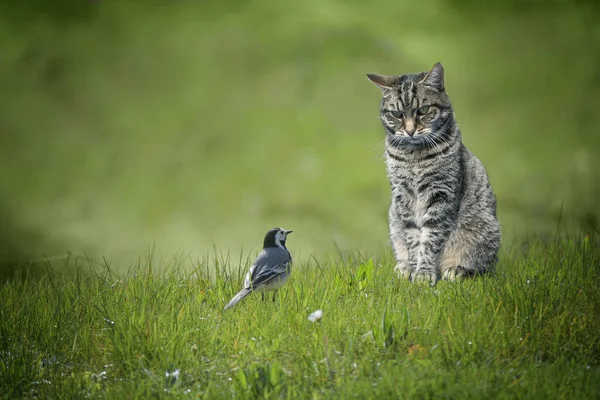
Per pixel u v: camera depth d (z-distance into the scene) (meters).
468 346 11.61
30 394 11.34
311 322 12.64
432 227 16.75
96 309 13.90
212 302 14.36
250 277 13.55
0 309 14.01
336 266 16.42
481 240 16.81
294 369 11.38
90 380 11.54
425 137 16.58
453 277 16.23
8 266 26.27
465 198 16.89
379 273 15.75
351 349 11.70
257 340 12.39
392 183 17.34
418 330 12.28
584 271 14.74
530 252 17.17
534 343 11.78
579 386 10.35
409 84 16.78
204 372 11.54
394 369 10.92
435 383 10.50
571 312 12.64
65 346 12.73
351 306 13.54
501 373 10.91
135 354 11.98
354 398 10.37
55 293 15.26
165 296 14.57
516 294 13.25
